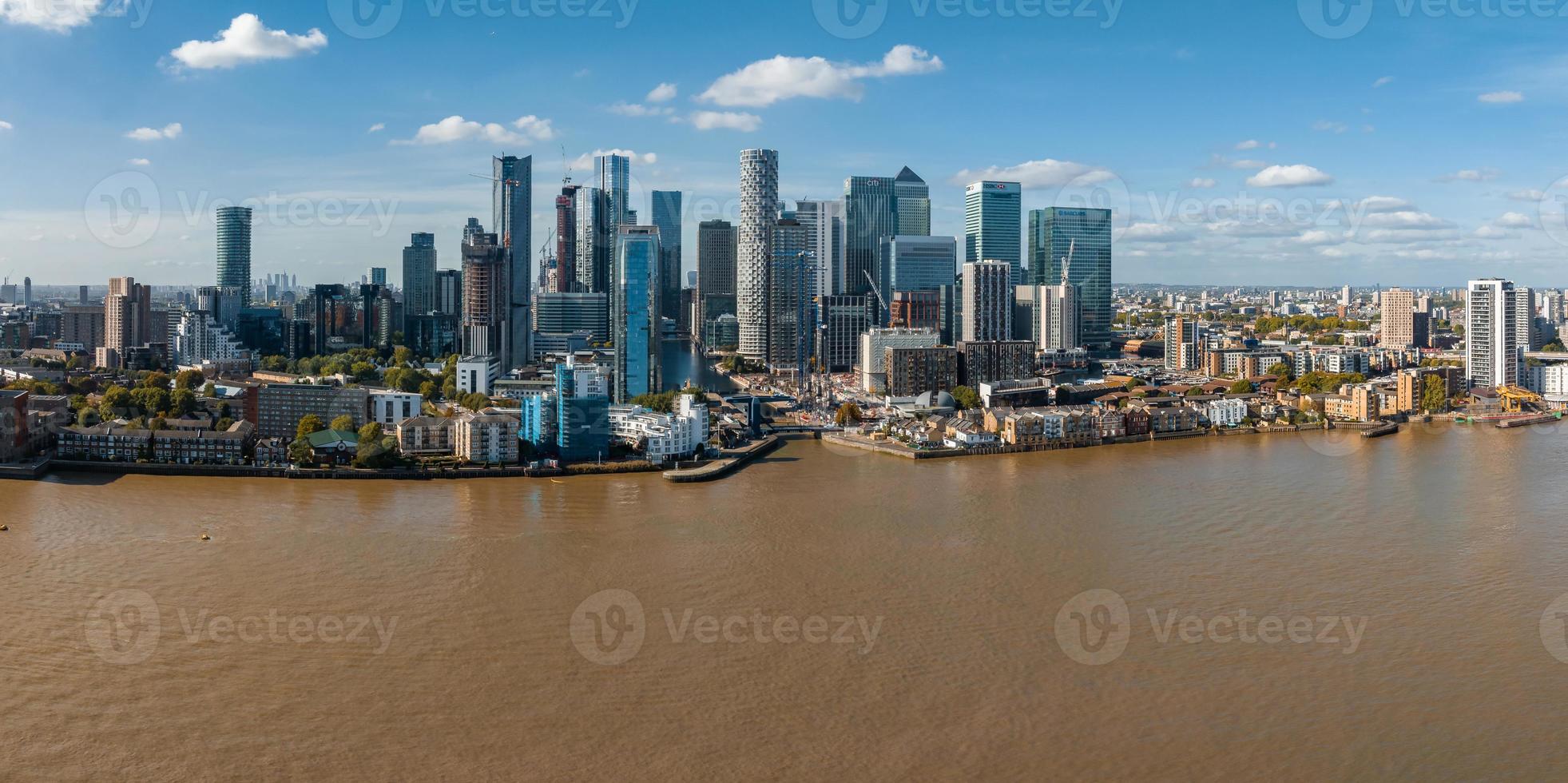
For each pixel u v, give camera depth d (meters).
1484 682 193.62
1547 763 164.12
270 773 161.38
